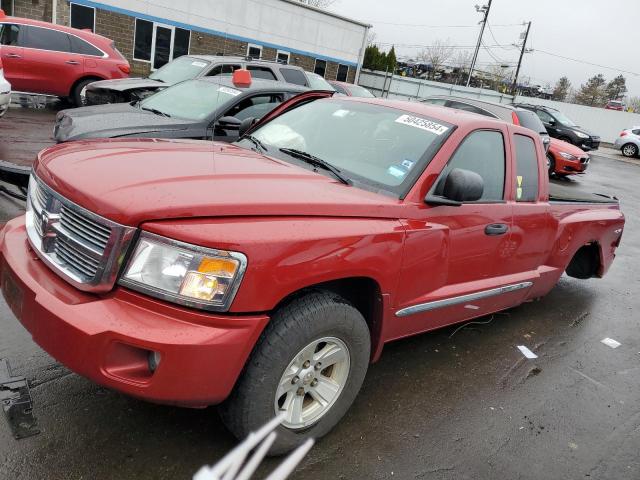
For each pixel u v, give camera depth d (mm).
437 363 3832
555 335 4707
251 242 2143
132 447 2510
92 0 19609
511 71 60156
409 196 2939
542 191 4117
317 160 3170
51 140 8766
